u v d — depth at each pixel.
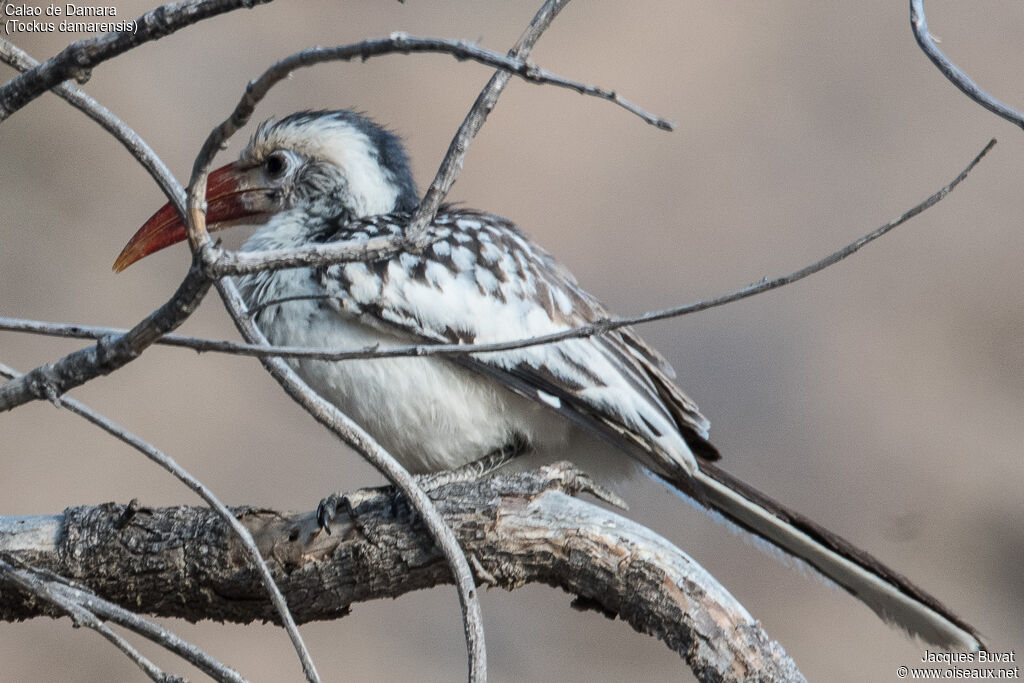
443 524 4.62
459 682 11.68
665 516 13.80
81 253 14.92
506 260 6.86
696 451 7.25
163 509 5.84
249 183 7.86
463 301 6.61
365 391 6.59
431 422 6.68
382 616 12.24
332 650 11.62
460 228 6.94
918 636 6.51
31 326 3.98
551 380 6.63
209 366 13.95
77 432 12.95
